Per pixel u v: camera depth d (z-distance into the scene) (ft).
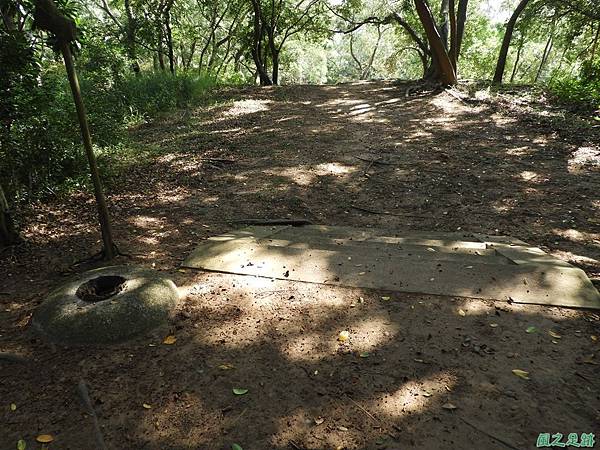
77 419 7.64
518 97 39.55
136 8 53.67
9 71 16.17
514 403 7.55
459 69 98.58
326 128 34.42
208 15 74.33
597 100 32.89
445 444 6.83
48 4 10.60
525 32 55.47
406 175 22.98
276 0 71.92
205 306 10.91
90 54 37.93
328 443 6.98
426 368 8.51
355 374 8.45
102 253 13.85
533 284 10.85
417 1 45.09
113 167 23.40
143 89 42.91
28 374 8.77
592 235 14.89
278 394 8.04
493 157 24.52
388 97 49.01
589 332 9.29
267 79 70.74
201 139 31.17
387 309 10.44
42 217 17.39
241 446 6.98
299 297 11.10
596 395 7.65
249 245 14.05
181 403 7.91
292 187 21.79
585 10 44.04
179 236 15.96
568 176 20.75
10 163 17.90
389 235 15.83
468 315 10.02
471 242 14.25
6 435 7.36
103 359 9.12
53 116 20.92
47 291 12.00
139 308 10.17
